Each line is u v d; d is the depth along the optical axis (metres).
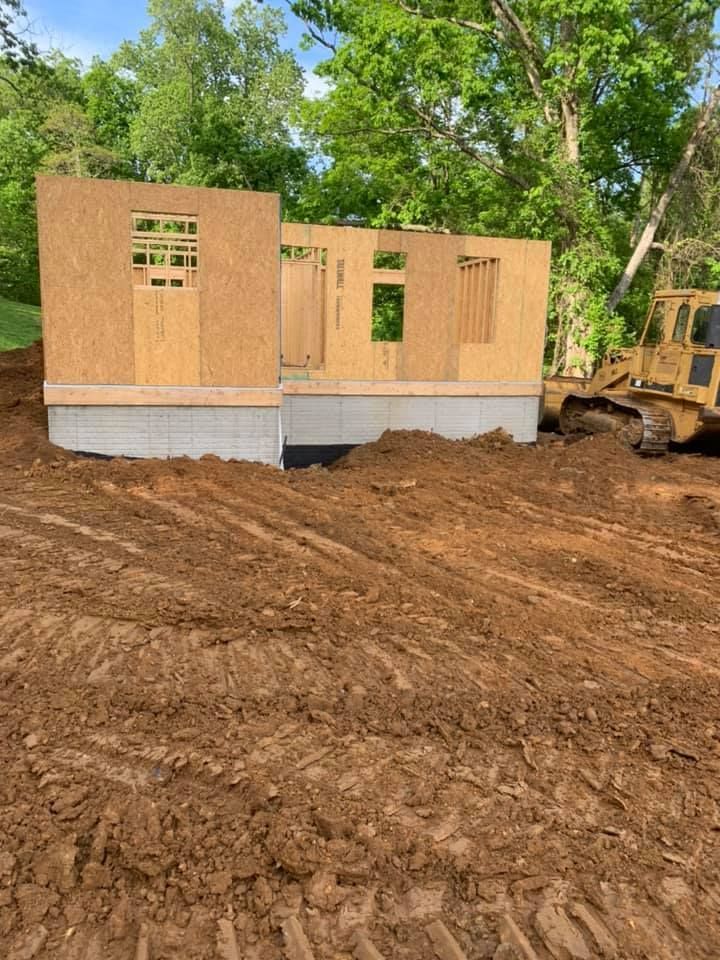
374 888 2.85
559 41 18.81
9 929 2.57
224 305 9.89
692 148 19.50
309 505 8.22
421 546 7.03
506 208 20.75
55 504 7.72
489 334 12.45
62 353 9.62
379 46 18.22
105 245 9.50
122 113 42.06
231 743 3.70
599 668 4.71
